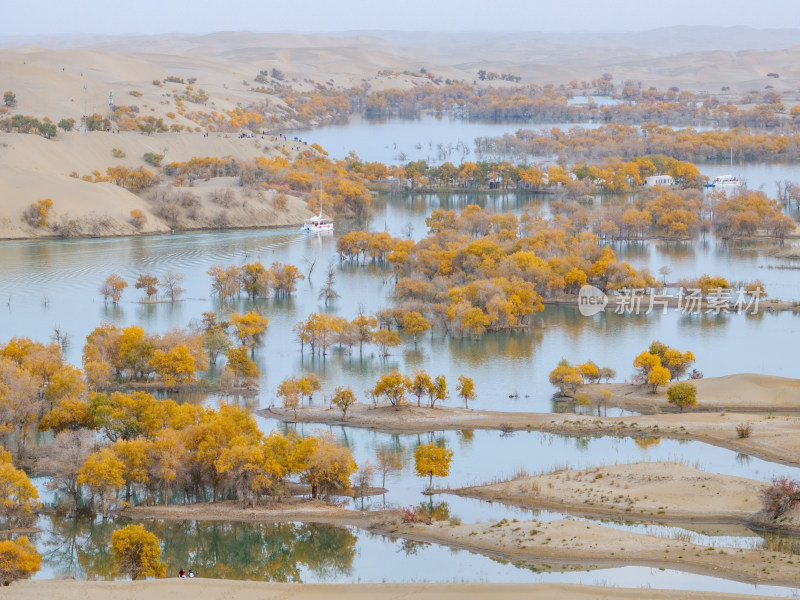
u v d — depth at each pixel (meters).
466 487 169.88
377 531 152.88
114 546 136.88
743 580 128.88
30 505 159.62
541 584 122.25
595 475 171.00
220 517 159.50
